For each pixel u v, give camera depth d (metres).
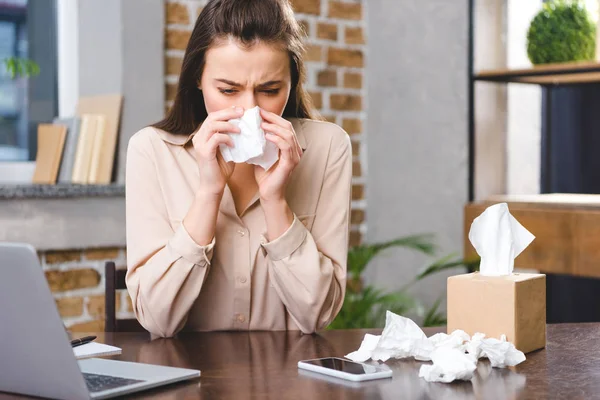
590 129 2.78
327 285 1.40
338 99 3.21
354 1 3.24
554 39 2.59
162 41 2.70
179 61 2.77
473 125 2.73
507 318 1.13
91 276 2.53
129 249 1.47
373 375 1.01
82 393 0.90
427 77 3.05
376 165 3.27
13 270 0.89
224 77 1.34
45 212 2.38
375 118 3.26
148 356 1.19
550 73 2.49
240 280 1.49
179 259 1.35
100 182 2.61
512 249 1.20
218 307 1.50
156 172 1.50
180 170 1.51
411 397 0.93
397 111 3.17
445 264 2.71
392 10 3.18
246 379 1.03
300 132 1.57
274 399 0.93
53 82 2.84
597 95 2.76
